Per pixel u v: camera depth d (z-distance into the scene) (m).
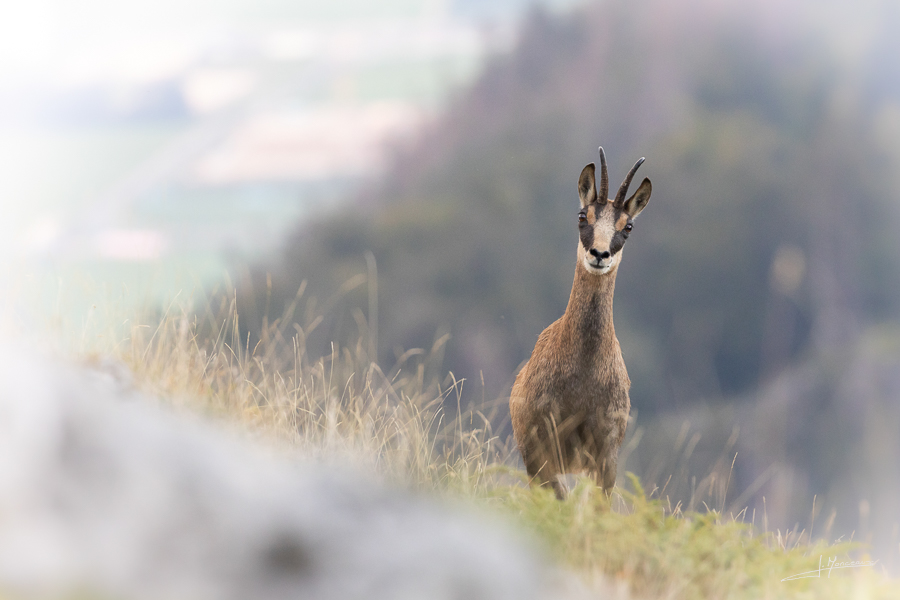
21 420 8.09
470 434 19.12
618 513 16.64
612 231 20.48
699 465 84.88
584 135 175.38
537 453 20.89
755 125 173.25
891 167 165.12
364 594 8.20
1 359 8.74
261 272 145.50
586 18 194.00
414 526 9.25
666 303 151.38
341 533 8.74
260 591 8.02
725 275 151.62
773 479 99.00
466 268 152.62
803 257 153.88
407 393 19.88
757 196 157.00
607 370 20.70
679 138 166.50
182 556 8.03
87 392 9.06
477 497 16.16
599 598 10.74
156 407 11.99
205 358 18.09
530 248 157.88
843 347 144.25
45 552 7.55
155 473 8.41
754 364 147.38
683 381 144.25
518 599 8.85
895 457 119.81
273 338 20.45
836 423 129.00
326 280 144.75
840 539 20.53
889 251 157.62
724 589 14.52
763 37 184.12
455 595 8.47
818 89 178.25
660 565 14.28
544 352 21.20
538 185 167.00
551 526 14.52
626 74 182.38
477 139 184.88
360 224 160.75
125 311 17.55
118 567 7.76
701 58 182.12
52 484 7.92
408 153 191.38
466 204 164.88
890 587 16.50
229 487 8.70
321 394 19.14
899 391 134.00
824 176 162.00
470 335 144.00
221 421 14.77
